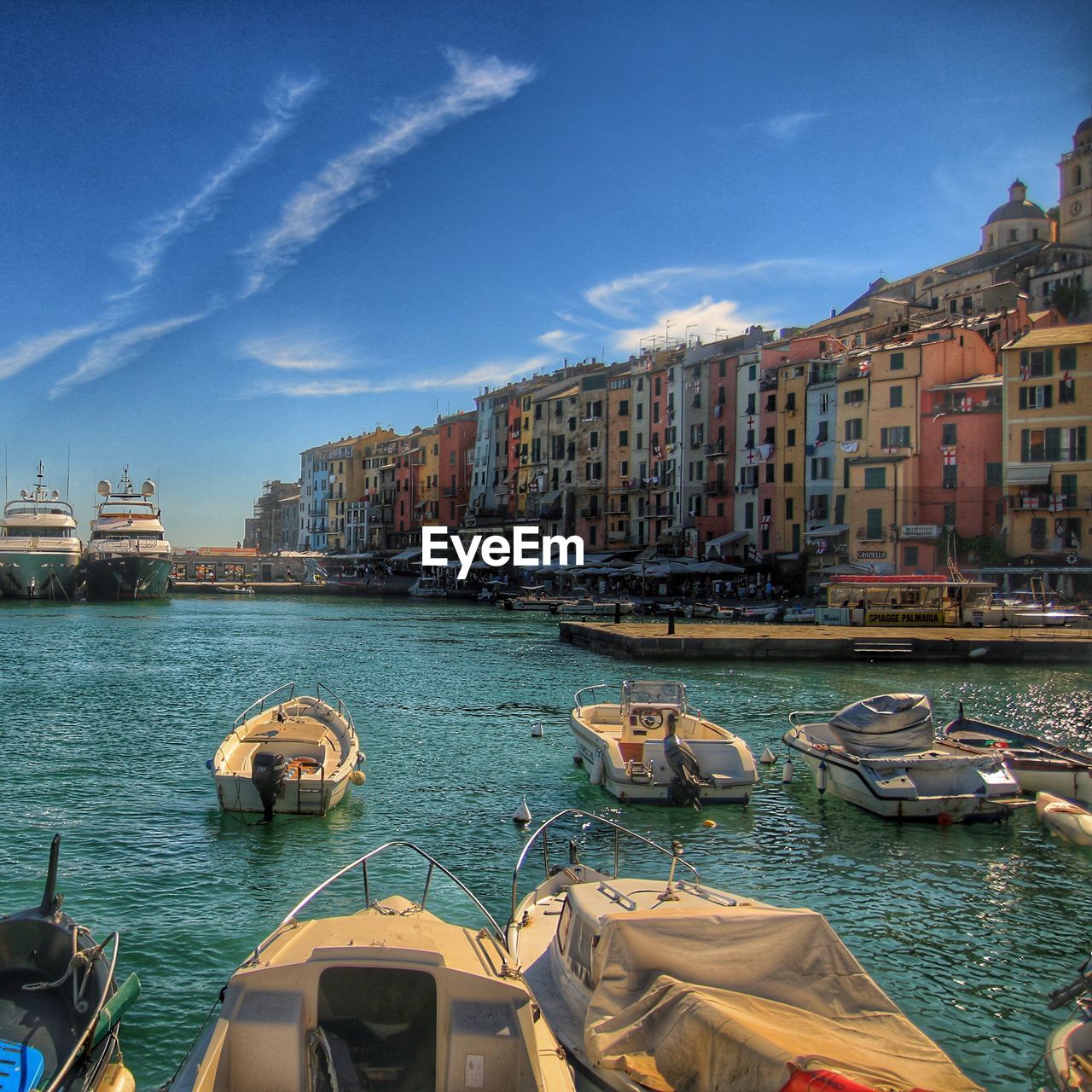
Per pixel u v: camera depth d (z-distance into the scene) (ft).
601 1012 28.19
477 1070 24.86
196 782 68.90
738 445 289.33
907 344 238.27
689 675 136.05
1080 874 52.13
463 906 45.96
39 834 55.93
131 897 46.34
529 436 383.45
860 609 182.09
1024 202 309.22
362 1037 25.96
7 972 31.12
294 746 67.00
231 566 458.91
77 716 97.86
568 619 242.17
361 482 535.19
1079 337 215.51
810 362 262.06
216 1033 24.80
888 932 44.14
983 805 61.57
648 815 62.28
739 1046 24.76
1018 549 218.59
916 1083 24.58
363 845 55.01
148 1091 30.55
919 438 235.20
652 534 323.78
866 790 63.26
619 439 341.62
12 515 318.45
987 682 130.41
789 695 115.14
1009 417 220.84
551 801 65.21
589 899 33.37
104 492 349.00
